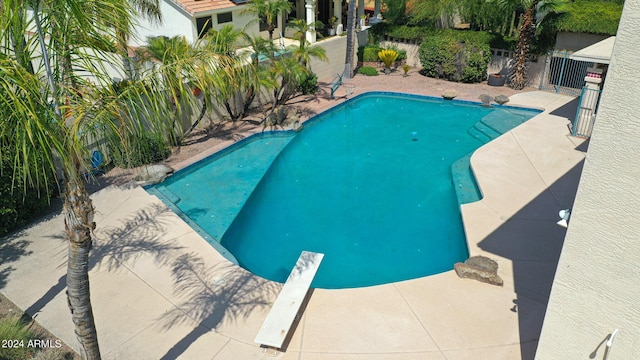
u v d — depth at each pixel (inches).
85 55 224.5
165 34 879.7
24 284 367.6
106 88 225.0
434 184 594.2
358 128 781.9
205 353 306.2
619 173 189.8
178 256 401.7
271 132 708.7
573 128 673.6
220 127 714.2
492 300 350.0
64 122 206.2
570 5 899.4
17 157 195.9
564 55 882.1
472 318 332.8
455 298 351.9
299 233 492.7
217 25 908.0
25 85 185.5
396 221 514.6
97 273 379.2
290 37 1077.8
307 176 618.5
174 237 427.8
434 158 667.4
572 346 230.2
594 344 222.1
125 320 332.8
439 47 976.3
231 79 270.2
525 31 887.1
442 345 310.3
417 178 611.5
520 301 349.1
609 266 204.8
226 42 607.2
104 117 210.1
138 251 407.2
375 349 307.3
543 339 240.5
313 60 941.8
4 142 202.8
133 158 513.3
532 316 334.3
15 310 341.1
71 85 220.1
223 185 560.7
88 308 243.9
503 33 1019.9
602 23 839.1
